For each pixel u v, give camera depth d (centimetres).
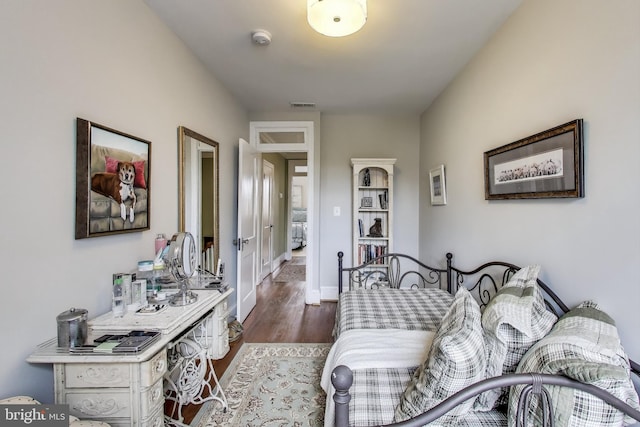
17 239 110
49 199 121
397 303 237
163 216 204
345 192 417
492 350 121
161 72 200
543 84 161
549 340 110
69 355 115
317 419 180
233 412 186
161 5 185
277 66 265
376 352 154
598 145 127
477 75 240
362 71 275
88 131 138
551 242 155
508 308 129
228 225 325
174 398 188
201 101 259
